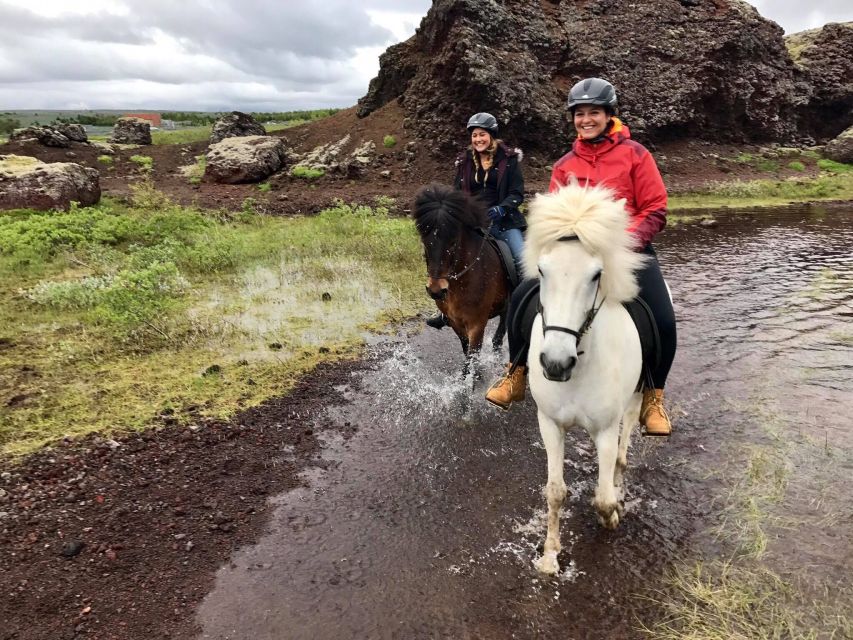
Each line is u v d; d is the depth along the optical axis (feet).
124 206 46.57
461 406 16.65
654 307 10.88
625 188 10.83
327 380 18.34
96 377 17.74
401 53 78.33
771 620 9.08
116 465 13.42
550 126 66.85
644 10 78.89
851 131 81.46
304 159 70.44
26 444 14.03
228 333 21.36
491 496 12.68
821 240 39.42
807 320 23.04
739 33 79.36
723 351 20.07
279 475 13.46
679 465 13.51
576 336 8.39
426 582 10.23
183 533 11.39
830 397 16.48
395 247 32.89
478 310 16.01
